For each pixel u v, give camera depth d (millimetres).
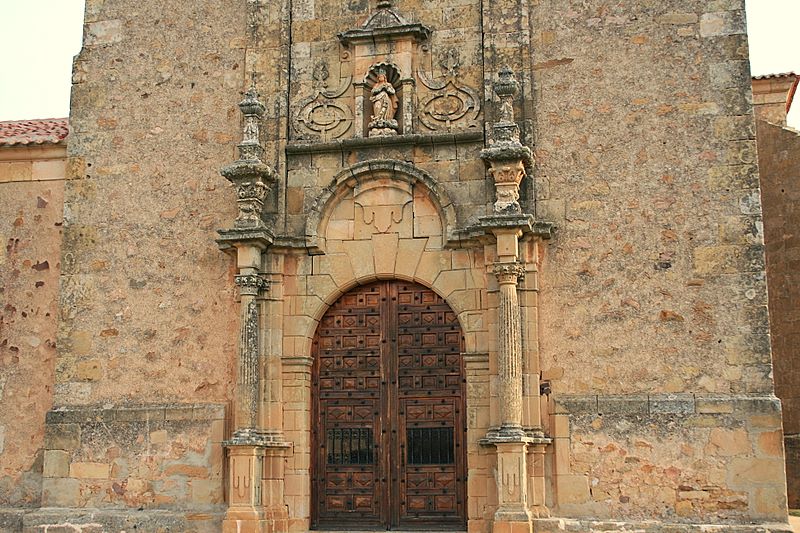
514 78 15031
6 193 17141
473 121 15453
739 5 14844
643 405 14039
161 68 16594
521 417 14078
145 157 16344
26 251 16922
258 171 15156
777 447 13539
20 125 19422
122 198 16281
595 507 13938
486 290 14883
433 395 15133
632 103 14961
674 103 14805
